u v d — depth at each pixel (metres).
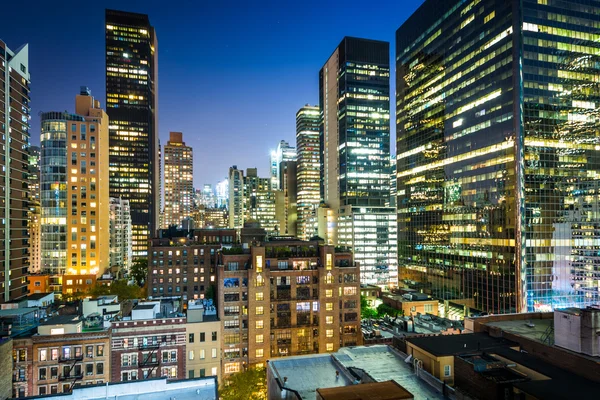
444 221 174.00
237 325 97.00
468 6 162.62
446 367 37.69
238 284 97.81
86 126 179.62
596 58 145.75
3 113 130.25
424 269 189.62
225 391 78.19
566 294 133.50
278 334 98.38
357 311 104.19
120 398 43.03
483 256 148.38
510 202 135.62
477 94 155.25
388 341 91.31
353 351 47.12
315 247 113.50
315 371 43.38
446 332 72.56
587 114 143.12
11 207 134.62
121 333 79.06
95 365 74.31
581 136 141.50
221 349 95.69
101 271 182.75
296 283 101.00
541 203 134.00
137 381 44.38
